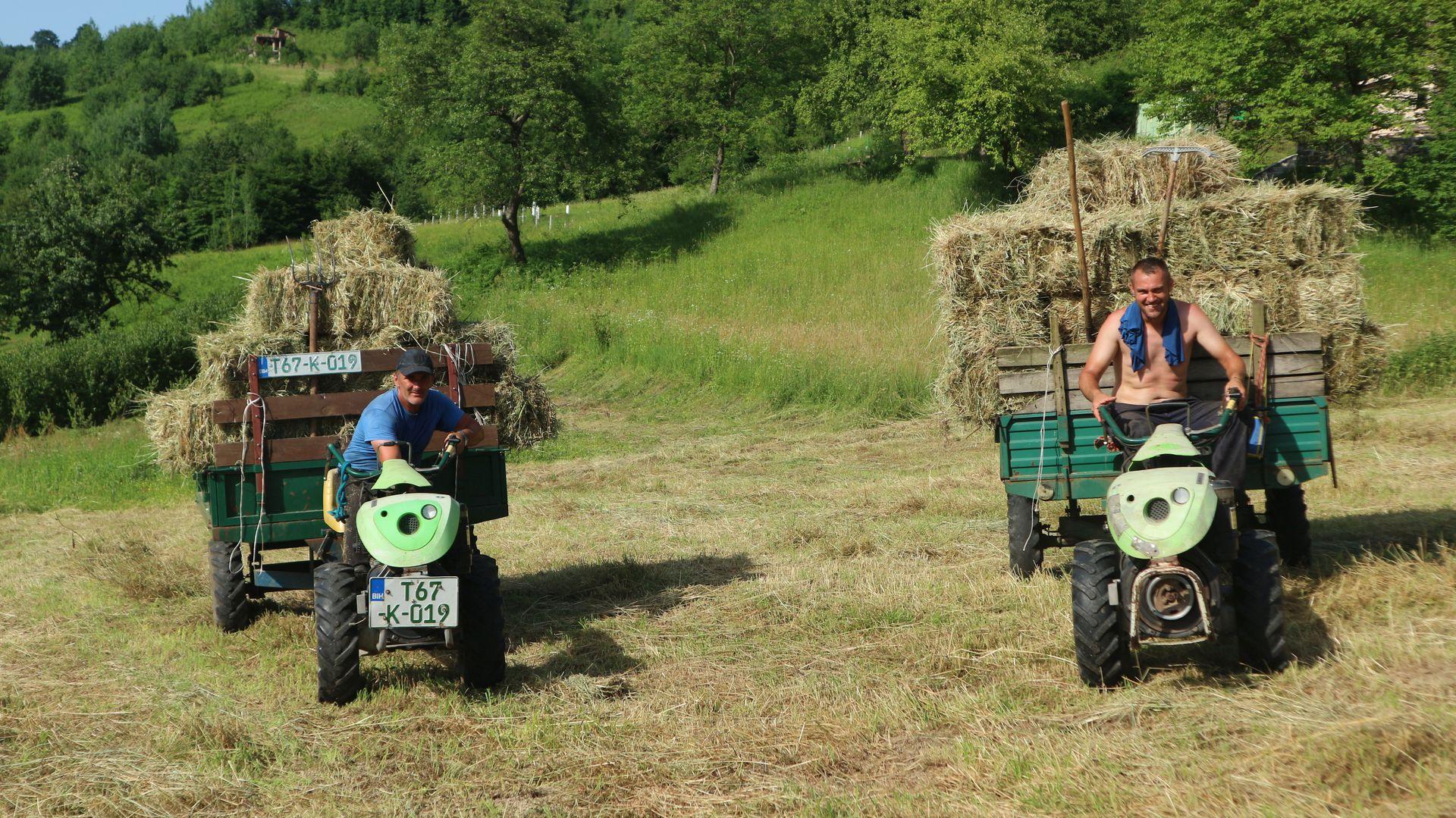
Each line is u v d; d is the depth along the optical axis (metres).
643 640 6.32
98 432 20.98
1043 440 6.36
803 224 38.22
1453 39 25.50
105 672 6.17
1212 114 29.67
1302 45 26.23
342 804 4.21
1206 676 4.92
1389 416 12.08
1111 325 5.59
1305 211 6.59
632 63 48.59
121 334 26.00
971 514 9.37
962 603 6.49
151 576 8.43
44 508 13.60
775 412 18.22
